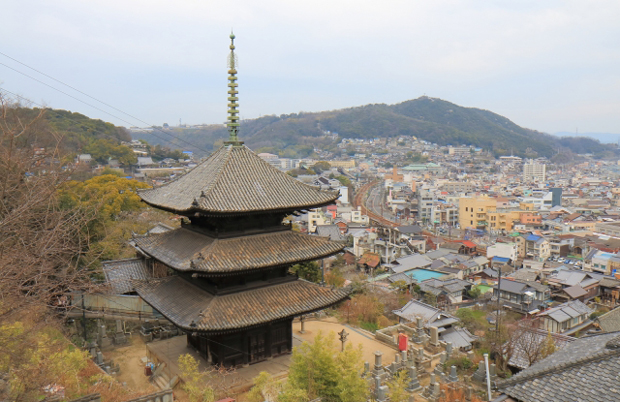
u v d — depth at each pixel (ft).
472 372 135.33
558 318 252.62
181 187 110.52
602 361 60.59
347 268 371.35
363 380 87.66
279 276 109.81
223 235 101.09
